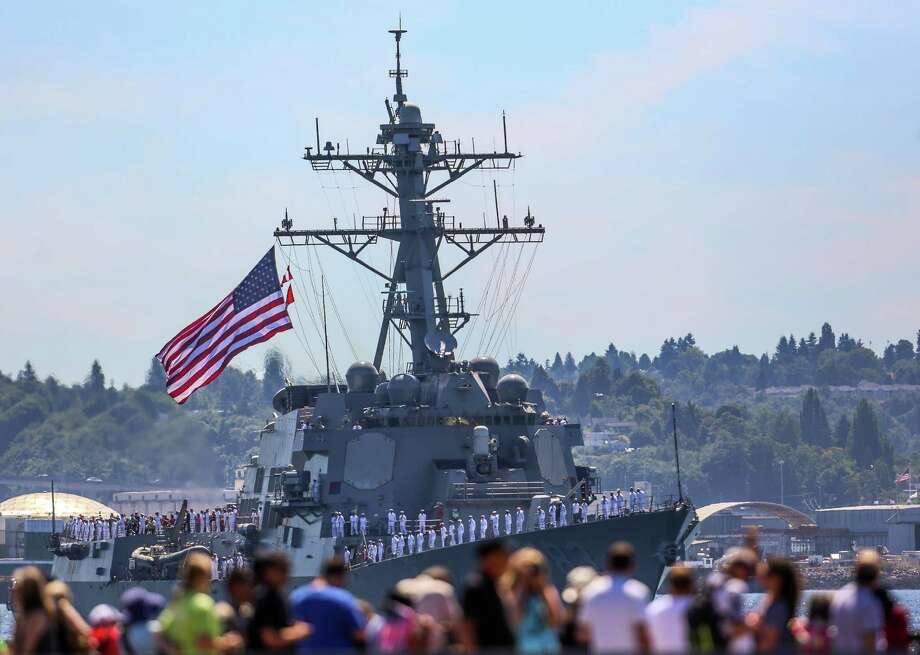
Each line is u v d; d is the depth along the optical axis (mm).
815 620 68812
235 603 66875
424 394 147750
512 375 149125
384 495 142250
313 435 143875
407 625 59500
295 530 142250
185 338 157500
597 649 57438
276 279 155625
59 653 65688
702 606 65250
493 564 57219
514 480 142250
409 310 156250
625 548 59125
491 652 52281
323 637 61031
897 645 67250
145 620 69750
